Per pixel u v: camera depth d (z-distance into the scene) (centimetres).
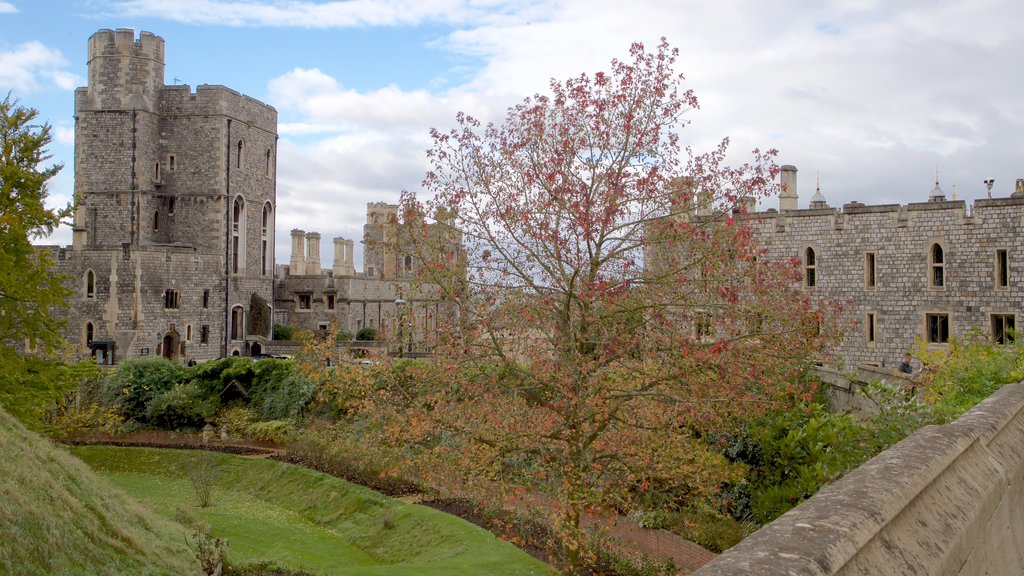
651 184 1512
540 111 1606
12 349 2681
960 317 3538
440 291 1716
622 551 1806
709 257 1470
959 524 390
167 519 2136
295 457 3312
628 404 1616
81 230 6341
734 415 1572
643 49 1597
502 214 1542
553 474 1562
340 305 7700
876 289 3753
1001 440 594
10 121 2709
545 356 1545
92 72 7094
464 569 1797
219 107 7138
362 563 2223
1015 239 3412
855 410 1952
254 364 4100
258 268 7625
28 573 1283
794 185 4066
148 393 4094
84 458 3594
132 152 7025
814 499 338
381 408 1772
